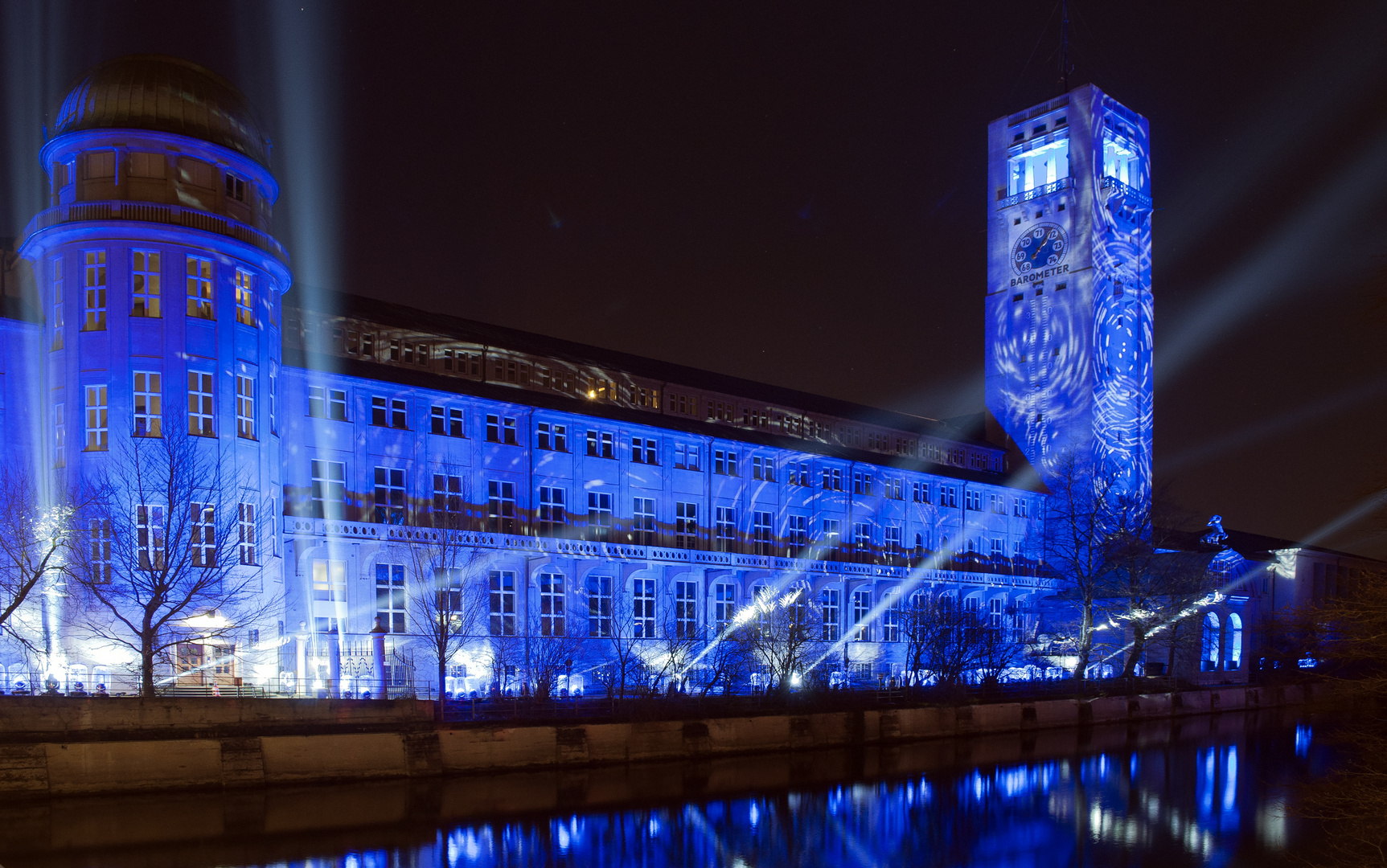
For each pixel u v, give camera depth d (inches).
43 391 1770.4
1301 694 3243.1
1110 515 3331.7
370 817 1349.7
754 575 2588.6
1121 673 3299.7
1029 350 3789.4
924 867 1338.6
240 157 1828.2
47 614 1643.7
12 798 1270.9
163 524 1665.8
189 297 1753.2
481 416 2183.8
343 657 1886.1
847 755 2041.1
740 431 2775.6
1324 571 4530.0
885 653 2906.0
